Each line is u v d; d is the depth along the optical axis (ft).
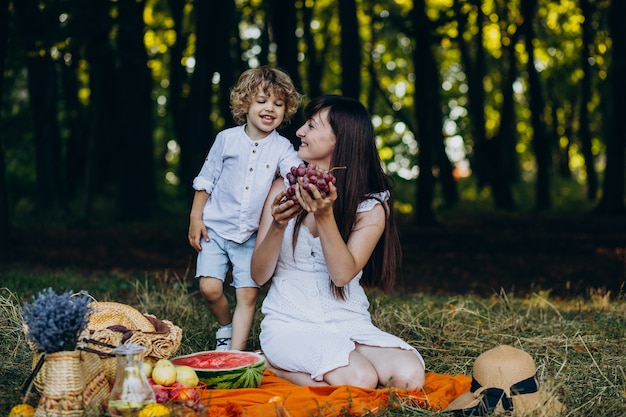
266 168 18.29
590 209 96.63
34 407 14.47
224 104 50.55
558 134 121.29
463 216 86.17
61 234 60.64
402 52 98.58
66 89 82.48
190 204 58.49
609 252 53.52
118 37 44.01
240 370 15.38
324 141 16.53
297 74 49.85
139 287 30.78
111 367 14.20
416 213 70.08
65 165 90.53
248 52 73.31
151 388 13.29
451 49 102.01
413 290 36.27
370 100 95.96
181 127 87.66
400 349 16.16
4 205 40.52
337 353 15.66
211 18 52.44
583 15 89.56
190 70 84.64
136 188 73.10
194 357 16.24
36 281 31.71
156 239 59.26
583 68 98.22
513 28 92.99
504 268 45.78
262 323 16.99
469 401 14.64
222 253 18.75
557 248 56.54
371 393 15.12
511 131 104.37
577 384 17.28
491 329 22.39
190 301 26.30
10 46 42.96
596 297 30.91
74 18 41.39
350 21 50.98
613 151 81.87
